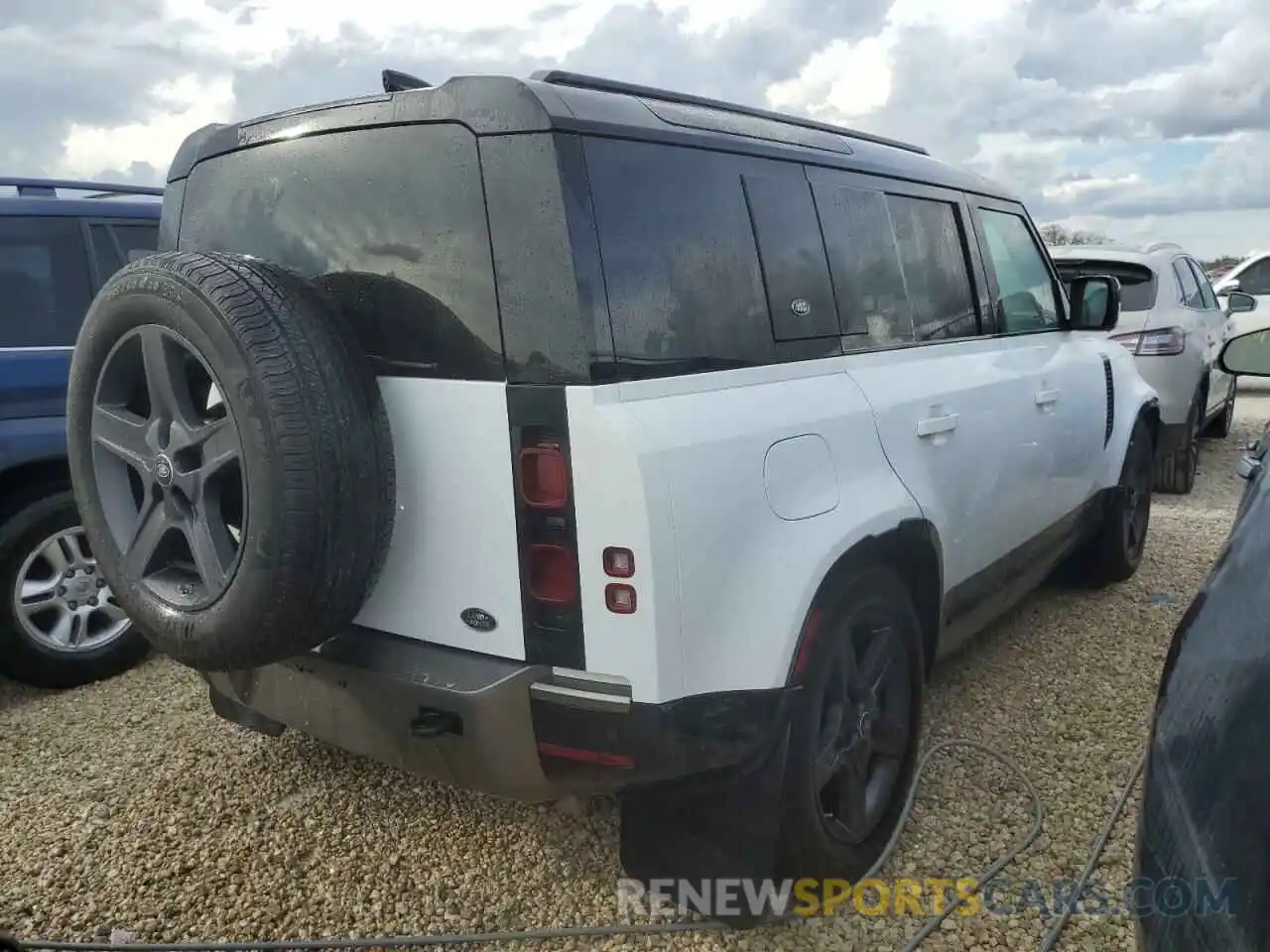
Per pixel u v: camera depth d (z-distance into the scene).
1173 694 1.62
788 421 2.55
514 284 2.23
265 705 2.81
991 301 3.92
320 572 2.25
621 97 2.49
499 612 2.33
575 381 2.19
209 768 3.56
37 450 4.14
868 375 2.99
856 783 2.83
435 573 2.42
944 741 3.64
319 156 2.57
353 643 2.55
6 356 4.13
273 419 2.19
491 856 3.02
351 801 3.32
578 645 2.25
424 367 2.38
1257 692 1.40
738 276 2.59
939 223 3.60
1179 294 7.48
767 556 2.43
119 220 4.59
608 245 2.27
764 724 2.41
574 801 3.21
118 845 3.10
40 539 4.20
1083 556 5.18
